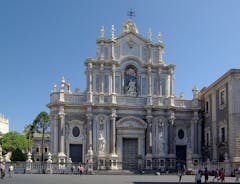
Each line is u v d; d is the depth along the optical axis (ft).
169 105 237.86
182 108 241.76
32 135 339.98
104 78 236.02
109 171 214.07
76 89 234.99
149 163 230.48
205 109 238.68
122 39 241.35
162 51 246.88
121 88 237.45
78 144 229.25
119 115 234.17
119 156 230.48
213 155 218.59
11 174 165.07
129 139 234.99
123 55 240.53
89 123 227.81
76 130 229.86
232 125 192.03
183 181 147.74
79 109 231.50
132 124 233.76
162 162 232.12
